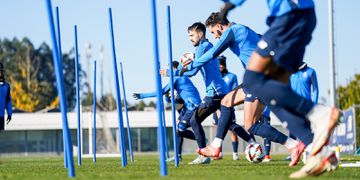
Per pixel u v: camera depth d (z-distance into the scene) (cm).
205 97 3175
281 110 1803
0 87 4147
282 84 1708
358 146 7788
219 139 2731
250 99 2586
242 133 3319
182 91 3912
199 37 3134
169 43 2961
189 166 2806
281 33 1683
